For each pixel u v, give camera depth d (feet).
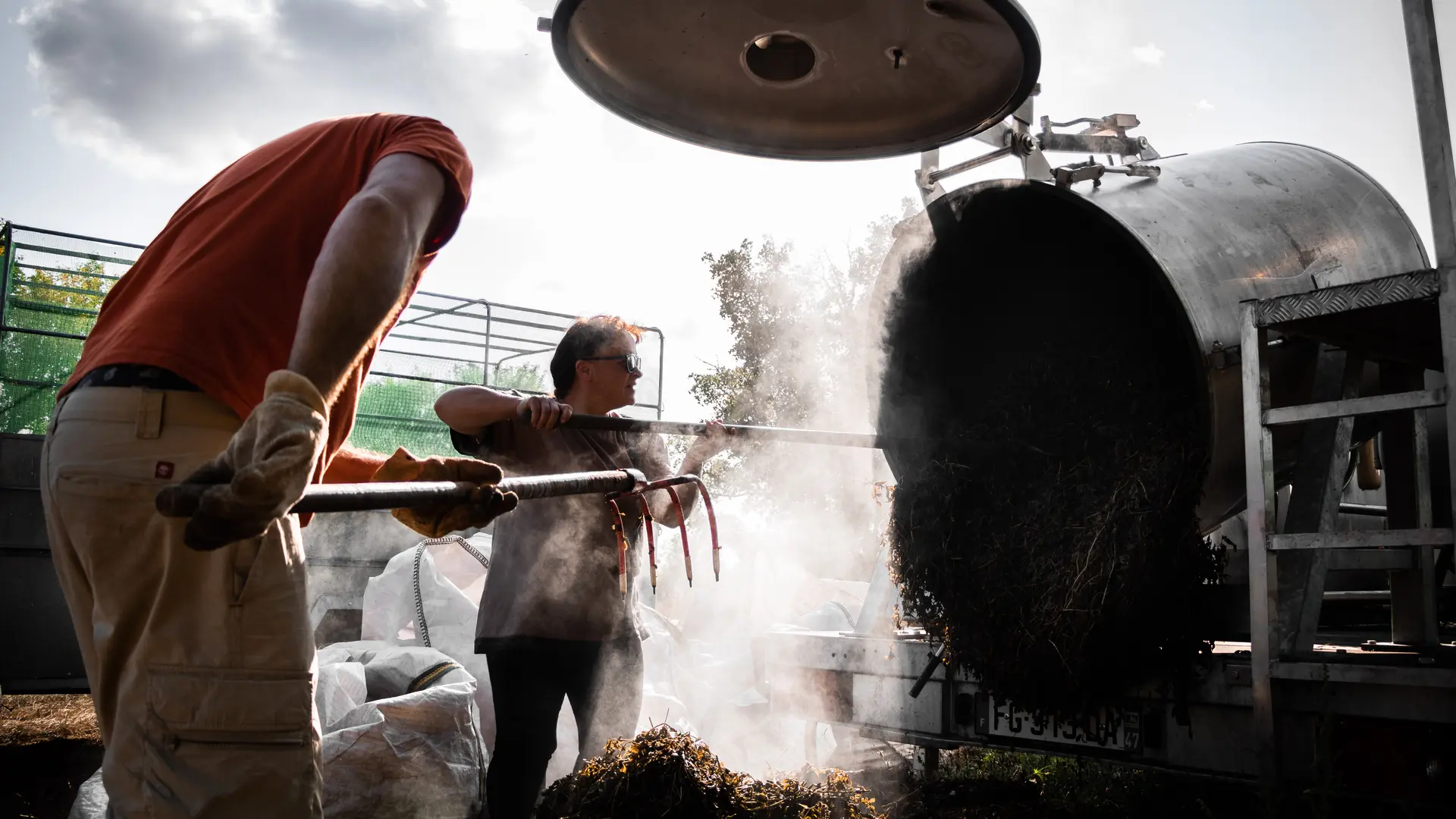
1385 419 12.26
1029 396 13.76
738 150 10.39
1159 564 10.57
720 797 8.75
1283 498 14.55
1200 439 10.97
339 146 5.07
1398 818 9.23
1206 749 10.30
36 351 24.57
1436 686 8.83
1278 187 13.08
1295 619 10.52
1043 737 11.48
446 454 32.07
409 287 5.07
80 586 4.60
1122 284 14.35
